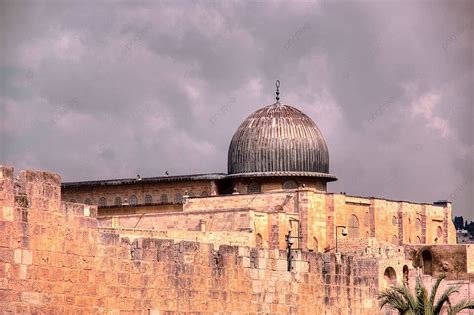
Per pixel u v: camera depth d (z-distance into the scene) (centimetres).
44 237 10706
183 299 12131
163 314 11900
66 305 10894
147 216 18550
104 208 19425
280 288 13312
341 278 14238
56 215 10819
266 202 18850
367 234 19312
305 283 13650
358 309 14500
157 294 11850
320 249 18688
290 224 18362
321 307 13888
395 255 15625
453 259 16975
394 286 14462
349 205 19075
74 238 11000
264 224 18100
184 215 18400
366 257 15212
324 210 18812
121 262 11488
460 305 14062
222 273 12594
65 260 10900
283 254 13400
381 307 14062
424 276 15888
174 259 12069
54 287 10788
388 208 19600
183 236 16875
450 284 15788
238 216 18000
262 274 13088
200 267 12350
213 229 18175
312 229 18612
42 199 10706
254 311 12962
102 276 11281
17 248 10488
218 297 12538
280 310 13288
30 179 10619
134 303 11600
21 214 10525
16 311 10462
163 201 19950
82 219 11094
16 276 10475
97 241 11244
